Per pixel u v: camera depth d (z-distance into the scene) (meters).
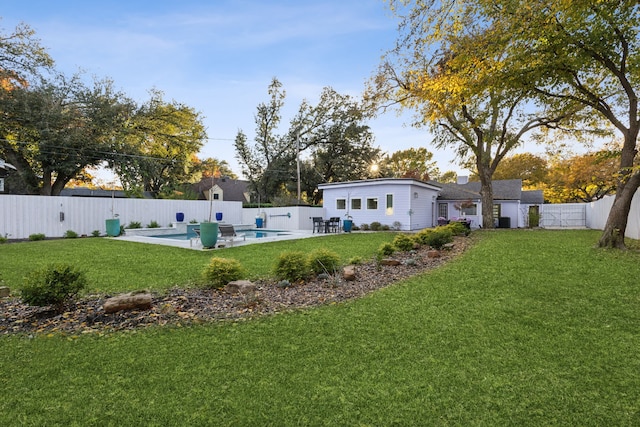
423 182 20.11
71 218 15.76
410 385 2.55
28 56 20.02
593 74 10.73
